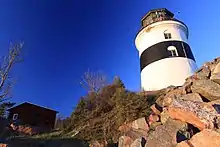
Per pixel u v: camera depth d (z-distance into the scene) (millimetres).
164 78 34469
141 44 41719
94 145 21703
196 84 19031
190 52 38906
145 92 28250
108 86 33688
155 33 39781
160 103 21641
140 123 19172
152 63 37094
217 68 19406
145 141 16062
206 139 12570
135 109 21859
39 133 34062
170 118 16453
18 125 35219
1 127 30719
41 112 42375
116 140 20531
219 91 17125
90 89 39750
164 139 14633
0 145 20219
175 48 37438
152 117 19156
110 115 24328
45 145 24297
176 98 17734
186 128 14711
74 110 31891
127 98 24156
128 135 18438
